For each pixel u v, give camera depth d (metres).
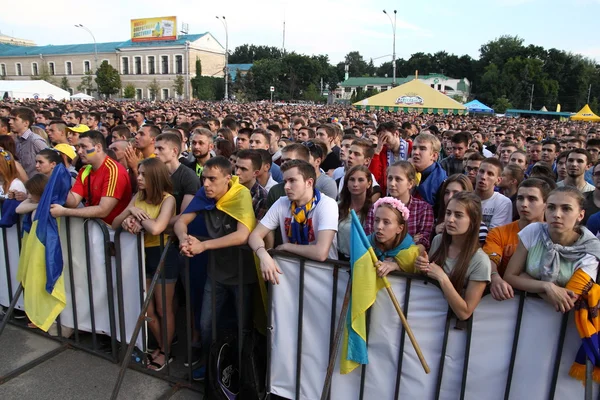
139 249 3.34
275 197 3.66
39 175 3.75
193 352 3.82
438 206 4.22
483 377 2.60
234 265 3.25
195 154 5.10
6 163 4.22
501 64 92.06
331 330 2.81
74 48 85.56
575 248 2.42
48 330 3.98
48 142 7.46
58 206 3.49
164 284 3.36
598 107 90.12
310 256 2.79
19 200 3.94
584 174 5.14
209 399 3.03
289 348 2.98
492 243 3.16
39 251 3.54
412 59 111.81
